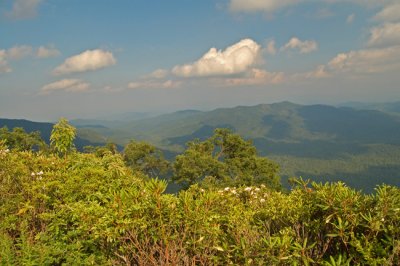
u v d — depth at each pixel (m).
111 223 3.50
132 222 3.34
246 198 6.59
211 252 3.45
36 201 5.14
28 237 4.68
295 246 2.89
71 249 4.15
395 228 2.66
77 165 6.40
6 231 4.80
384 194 2.83
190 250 3.45
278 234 3.31
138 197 3.61
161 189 3.52
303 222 3.28
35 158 6.76
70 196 5.21
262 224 3.77
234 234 3.48
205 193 4.06
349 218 2.82
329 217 2.87
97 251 4.06
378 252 2.64
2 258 4.04
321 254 2.95
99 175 5.73
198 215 3.46
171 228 3.48
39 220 5.12
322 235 3.11
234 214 4.35
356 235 2.83
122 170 6.07
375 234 2.75
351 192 3.01
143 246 3.40
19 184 5.61
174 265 3.25
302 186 3.54
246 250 2.89
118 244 3.82
